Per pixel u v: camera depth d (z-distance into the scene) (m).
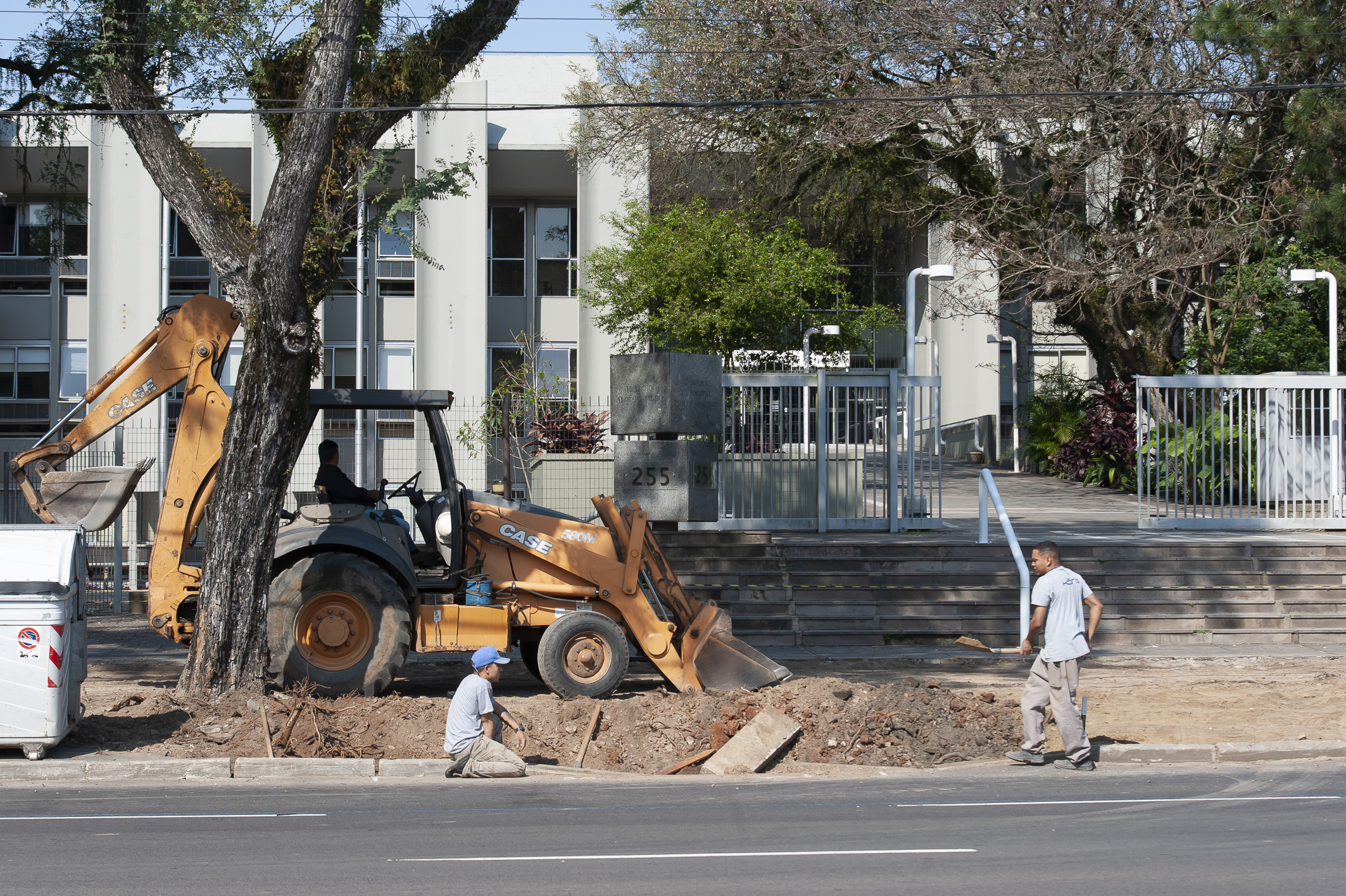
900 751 12.80
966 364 51.19
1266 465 25.42
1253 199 29.91
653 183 39.03
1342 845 9.04
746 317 32.41
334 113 13.74
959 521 27.23
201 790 11.12
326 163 13.99
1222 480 25.27
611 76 35.44
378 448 15.44
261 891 7.71
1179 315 34.19
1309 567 21.30
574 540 15.02
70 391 41.84
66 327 41.91
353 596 13.88
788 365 33.78
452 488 14.91
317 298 15.74
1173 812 10.21
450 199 40.03
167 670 16.97
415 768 11.91
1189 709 14.80
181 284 41.00
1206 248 29.30
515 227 43.78
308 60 16.95
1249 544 21.56
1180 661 18.48
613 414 20.08
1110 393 37.16
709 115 34.69
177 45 16.08
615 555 15.11
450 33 16.73
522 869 8.28
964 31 30.61
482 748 11.77
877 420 24.94
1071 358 49.81
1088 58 29.20
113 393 14.26
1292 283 36.03
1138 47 29.42
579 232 40.66
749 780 11.77
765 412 24.30
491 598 14.55
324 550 14.32
